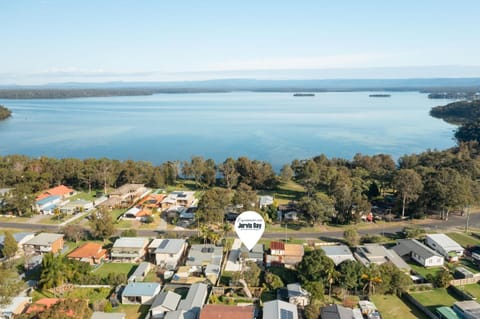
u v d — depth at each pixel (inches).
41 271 2474.2
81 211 4131.4
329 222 3814.0
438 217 3932.1
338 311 2054.6
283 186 5295.3
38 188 4854.8
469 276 2561.5
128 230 3344.0
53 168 5147.6
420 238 3304.6
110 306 2198.6
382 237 3371.1
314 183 4697.3
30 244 3034.0
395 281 2378.2
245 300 2305.6
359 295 2374.5
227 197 3683.6
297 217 3909.9
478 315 2020.2
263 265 2797.7
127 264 2878.9
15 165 5324.8
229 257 2913.4
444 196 3681.1
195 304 2160.4
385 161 6023.6
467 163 5032.0
